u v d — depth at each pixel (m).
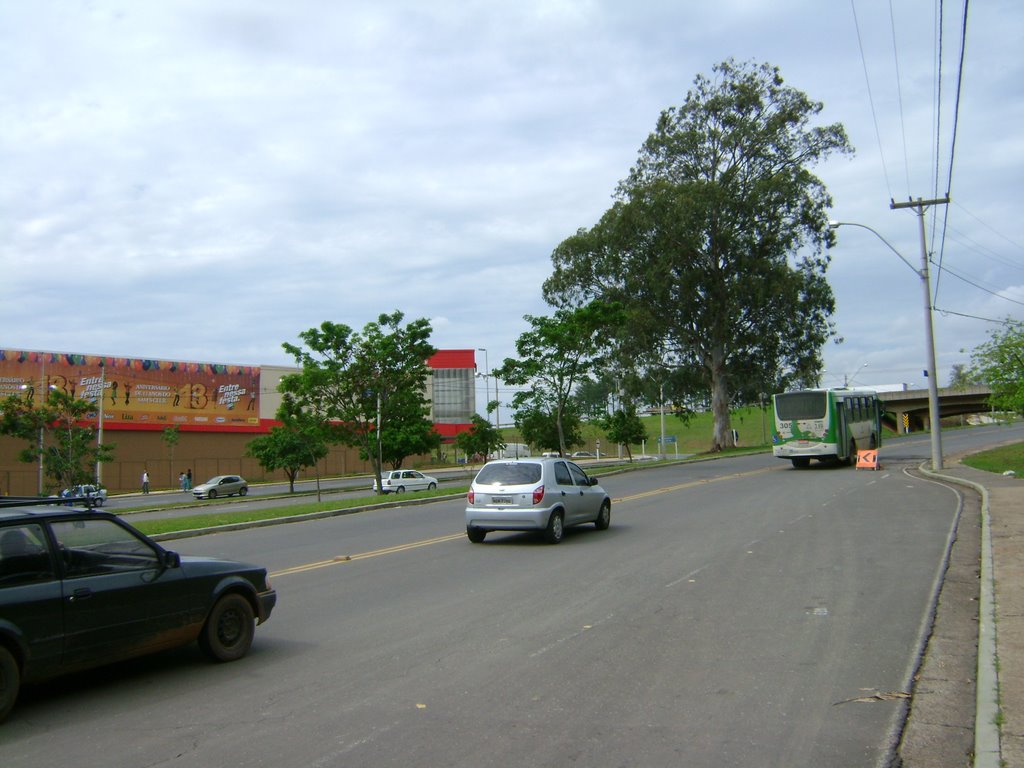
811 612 9.30
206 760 5.39
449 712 6.23
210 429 64.06
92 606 6.69
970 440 60.09
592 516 17.19
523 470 15.95
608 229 54.84
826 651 7.72
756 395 56.84
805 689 6.64
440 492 30.62
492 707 6.32
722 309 54.03
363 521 21.78
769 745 5.48
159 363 61.47
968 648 7.73
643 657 7.64
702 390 58.69
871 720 5.92
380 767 5.21
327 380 33.94
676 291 53.47
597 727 5.85
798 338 53.91
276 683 7.12
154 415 60.88
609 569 12.54
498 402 44.22
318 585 11.83
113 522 7.12
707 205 50.75
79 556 6.78
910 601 9.74
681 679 6.95
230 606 7.89
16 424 33.09
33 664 6.30
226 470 65.19
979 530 15.73
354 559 14.33
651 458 80.38
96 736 5.89
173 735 5.88
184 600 7.43
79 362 57.00
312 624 9.36
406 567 13.31
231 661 7.84
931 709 6.14
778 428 38.19
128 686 7.12
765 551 13.83
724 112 54.28
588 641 8.25
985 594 9.66
